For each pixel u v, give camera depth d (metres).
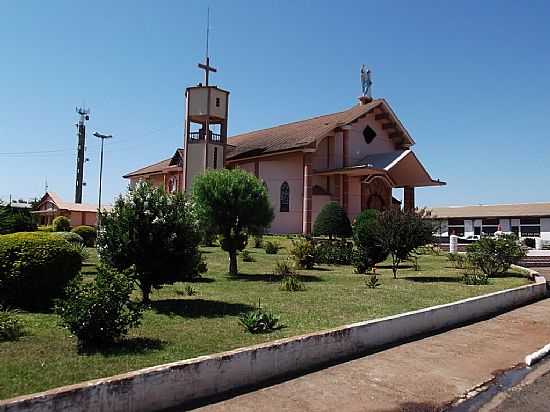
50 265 8.80
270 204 15.95
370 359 6.84
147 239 9.09
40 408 3.98
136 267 9.22
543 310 11.36
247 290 11.78
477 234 51.56
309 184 30.30
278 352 5.99
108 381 4.44
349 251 19.00
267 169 34.03
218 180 15.05
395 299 10.57
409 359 6.91
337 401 5.23
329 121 34.84
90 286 6.43
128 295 6.59
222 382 5.36
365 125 35.00
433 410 5.12
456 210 54.16
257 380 5.72
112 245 9.16
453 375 6.30
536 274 15.77
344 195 32.12
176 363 5.03
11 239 8.91
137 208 9.23
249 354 5.66
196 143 33.50
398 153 32.59
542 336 8.65
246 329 7.36
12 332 6.68
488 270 16.12
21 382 4.92
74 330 6.16
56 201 56.84
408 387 5.77
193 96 33.53
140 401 4.63
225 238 15.26
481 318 10.22
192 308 9.22
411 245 14.72
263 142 36.59
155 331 7.26
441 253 25.62
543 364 6.93
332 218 26.78
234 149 37.81
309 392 5.46
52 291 8.98
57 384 4.89
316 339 6.51
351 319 8.34
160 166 46.88
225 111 34.06
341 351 6.86
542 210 47.50
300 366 6.25
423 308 9.47
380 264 19.94
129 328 6.73
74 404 4.18
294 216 32.69
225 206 14.83
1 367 5.38
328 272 16.36
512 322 9.88
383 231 14.94
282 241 26.30
